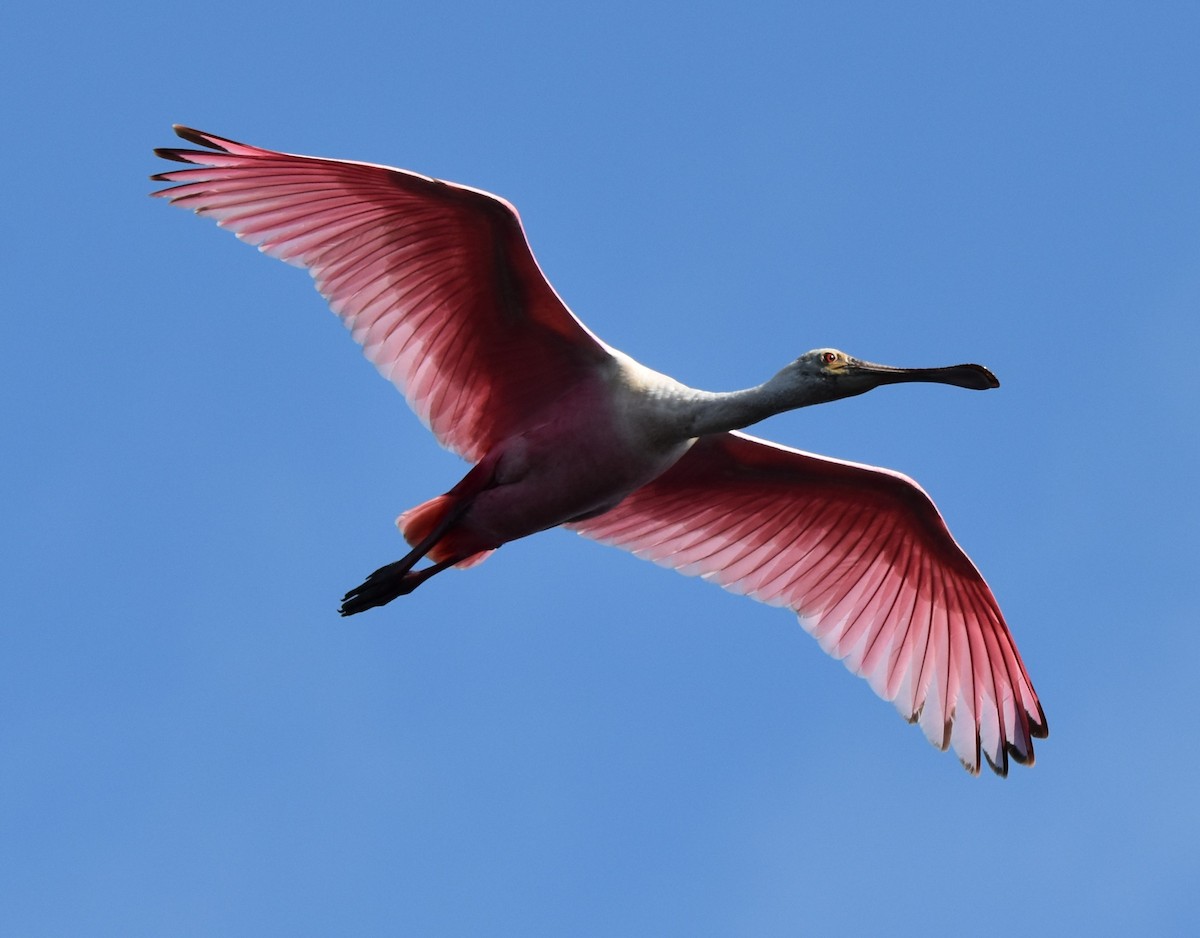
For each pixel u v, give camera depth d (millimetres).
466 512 14570
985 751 15797
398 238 14094
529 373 14672
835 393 14523
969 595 15844
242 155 13562
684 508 16172
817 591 16359
